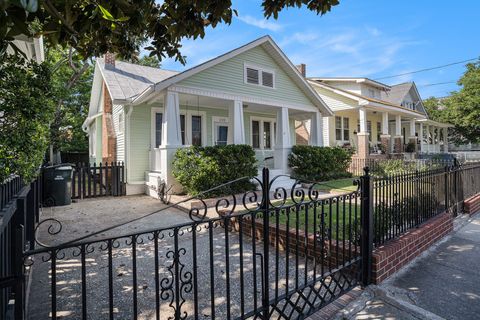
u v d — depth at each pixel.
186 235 5.00
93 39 2.89
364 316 2.62
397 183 4.00
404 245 3.72
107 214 6.75
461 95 24.03
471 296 2.96
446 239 4.78
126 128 10.06
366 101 14.54
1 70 2.43
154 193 9.19
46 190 7.68
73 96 19.62
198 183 7.80
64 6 1.69
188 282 1.97
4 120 2.50
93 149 17.31
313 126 12.77
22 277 1.41
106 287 3.13
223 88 9.62
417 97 26.19
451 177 5.94
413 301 2.87
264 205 2.30
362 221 3.18
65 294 2.99
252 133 13.20
